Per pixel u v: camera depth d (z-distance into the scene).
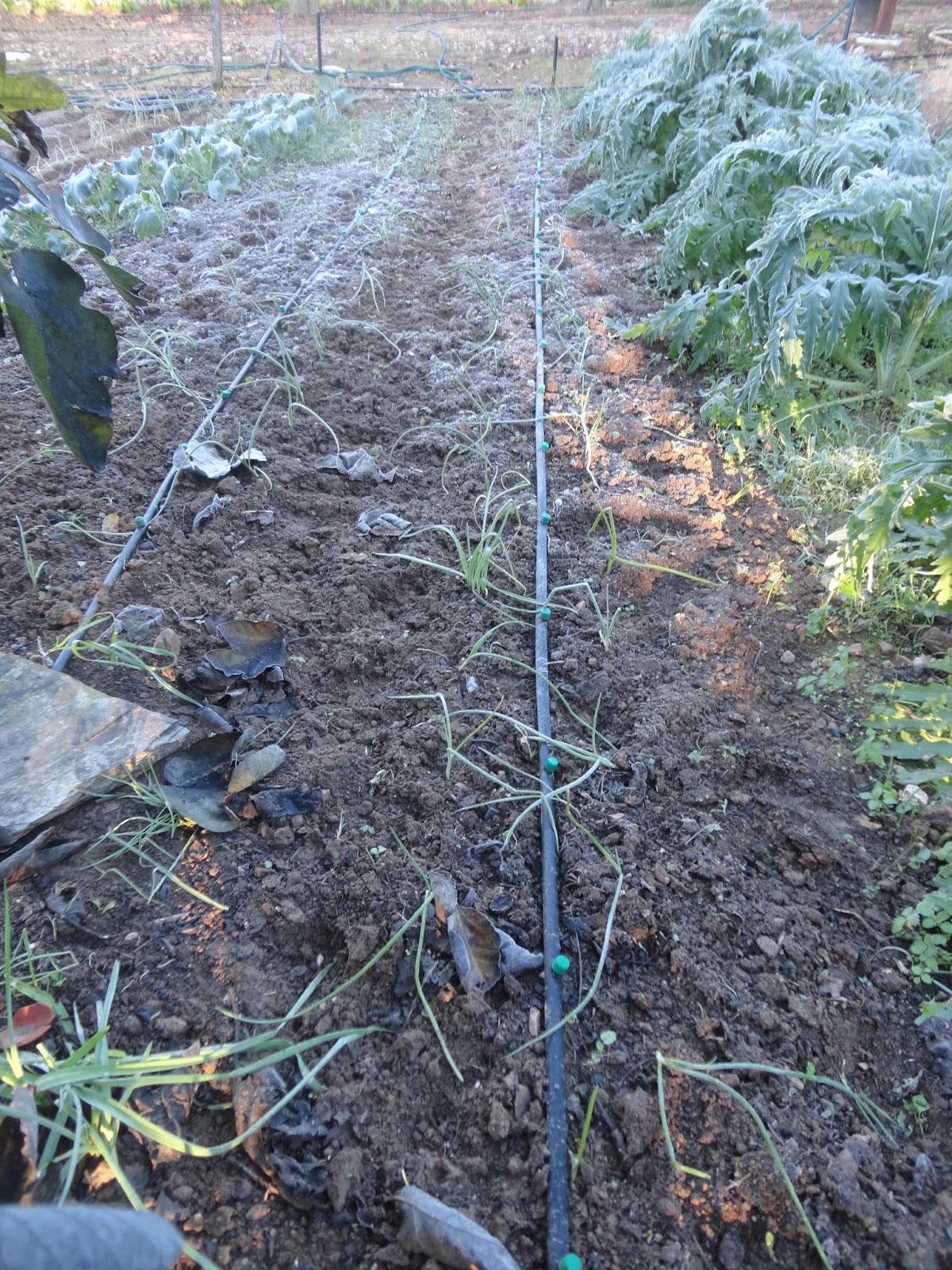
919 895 1.98
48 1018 1.63
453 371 4.01
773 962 1.84
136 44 11.50
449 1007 1.73
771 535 3.11
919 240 3.55
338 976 1.80
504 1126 1.56
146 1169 1.49
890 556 2.73
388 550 2.98
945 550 2.44
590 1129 1.58
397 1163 1.52
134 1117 1.41
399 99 8.88
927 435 2.54
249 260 4.97
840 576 2.60
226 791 2.12
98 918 1.85
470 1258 1.36
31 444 3.36
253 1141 1.51
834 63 5.33
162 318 4.29
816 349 3.48
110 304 4.36
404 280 4.93
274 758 2.17
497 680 2.49
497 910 1.91
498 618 2.69
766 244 3.61
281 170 6.57
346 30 12.50
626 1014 1.75
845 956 1.86
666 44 6.47
